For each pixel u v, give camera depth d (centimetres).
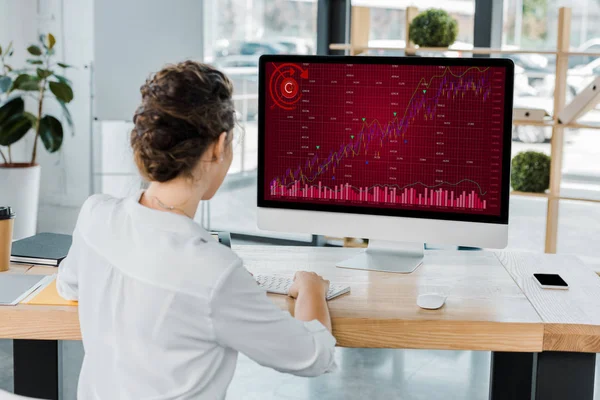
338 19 482
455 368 319
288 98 205
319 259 214
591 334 164
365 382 301
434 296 175
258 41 500
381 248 217
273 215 212
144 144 127
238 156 511
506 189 195
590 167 464
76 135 543
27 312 167
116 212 133
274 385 296
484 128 194
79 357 323
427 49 401
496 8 444
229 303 123
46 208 556
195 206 135
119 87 473
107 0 465
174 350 124
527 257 219
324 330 144
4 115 467
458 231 200
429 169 199
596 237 471
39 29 540
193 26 469
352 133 203
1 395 121
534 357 177
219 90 132
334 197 207
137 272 123
